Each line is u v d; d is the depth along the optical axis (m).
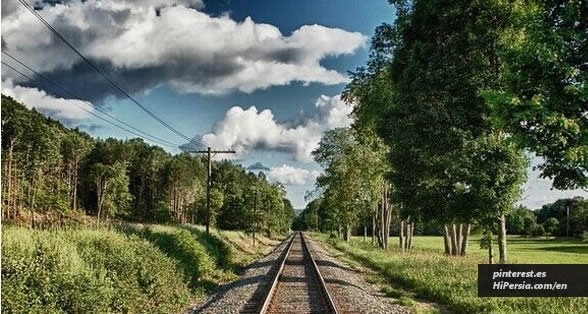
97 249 13.94
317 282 20.66
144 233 19.94
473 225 22.36
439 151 21.62
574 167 11.33
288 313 13.77
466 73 20.50
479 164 20.62
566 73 10.48
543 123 10.66
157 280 15.23
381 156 49.34
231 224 96.12
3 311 8.55
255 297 16.73
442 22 21.89
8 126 75.50
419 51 23.06
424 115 21.36
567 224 101.88
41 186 79.25
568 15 10.84
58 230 13.91
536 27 11.03
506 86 11.52
